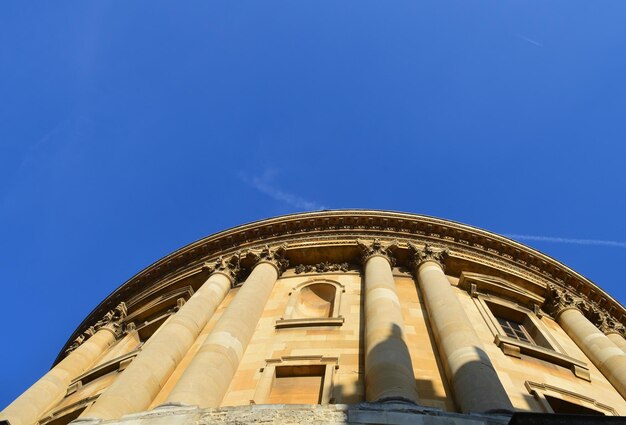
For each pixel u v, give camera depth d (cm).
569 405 1967
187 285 3127
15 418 2325
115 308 3378
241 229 3144
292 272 2858
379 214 3061
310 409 1369
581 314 2823
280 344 2105
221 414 1394
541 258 3111
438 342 2014
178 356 2128
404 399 1501
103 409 1688
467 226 3069
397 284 2600
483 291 2770
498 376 1888
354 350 1995
